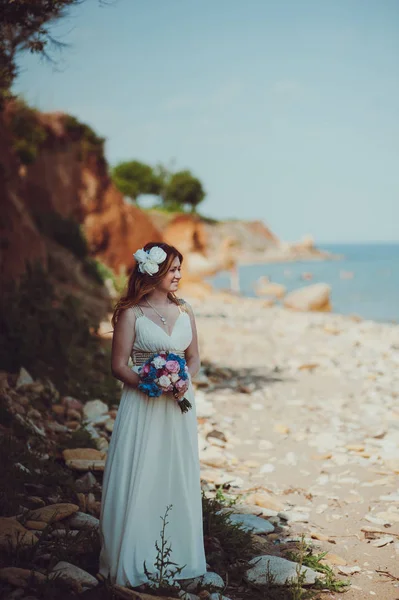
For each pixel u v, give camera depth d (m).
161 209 68.94
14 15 5.05
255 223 124.12
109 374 8.58
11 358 7.63
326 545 4.57
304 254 103.06
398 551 4.48
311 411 8.81
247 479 6.01
